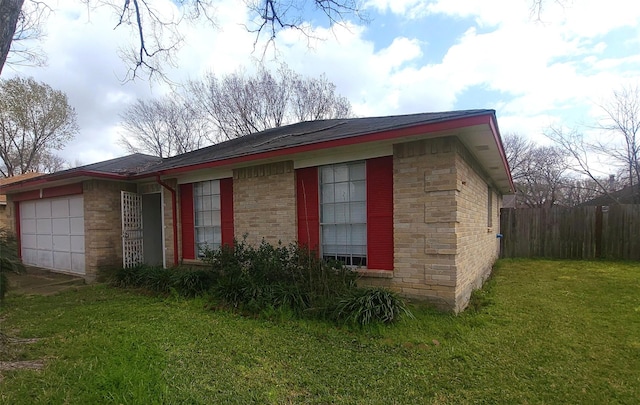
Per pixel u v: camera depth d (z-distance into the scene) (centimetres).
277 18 725
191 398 291
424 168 539
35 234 1200
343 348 409
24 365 366
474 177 713
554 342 422
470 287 650
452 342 422
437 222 528
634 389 313
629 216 1170
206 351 402
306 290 558
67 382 322
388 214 582
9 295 752
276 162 716
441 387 316
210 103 2436
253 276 633
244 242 740
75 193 1003
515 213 1332
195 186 891
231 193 812
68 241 1056
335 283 549
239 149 834
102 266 949
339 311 488
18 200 1247
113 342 432
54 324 523
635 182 1855
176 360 375
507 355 384
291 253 657
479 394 304
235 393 304
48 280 945
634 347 407
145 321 529
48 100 2502
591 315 532
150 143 2608
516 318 514
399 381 327
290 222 692
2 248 678
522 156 2744
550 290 715
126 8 704
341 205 641
